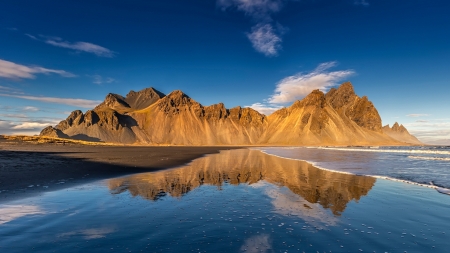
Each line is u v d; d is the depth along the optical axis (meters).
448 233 7.67
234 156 51.09
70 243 6.82
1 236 7.30
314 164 31.11
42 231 7.72
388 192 13.72
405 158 40.66
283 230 7.95
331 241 7.09
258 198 12.40
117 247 6.59
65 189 14.27
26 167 22.25
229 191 14.17
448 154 55.16
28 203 11.02
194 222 8.67
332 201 11.79
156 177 19.55
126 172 22.34
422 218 9.15
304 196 12.88
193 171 23.84
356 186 15.59
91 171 22.06
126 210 10.12
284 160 38.94
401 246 6.74
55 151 50.81
